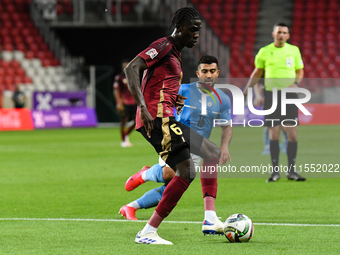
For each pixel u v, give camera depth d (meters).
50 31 97.19
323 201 23.52
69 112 86.38
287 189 27.45
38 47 96.44
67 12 97.00
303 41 107.19
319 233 16.84
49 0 96.75
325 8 110.50
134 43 97.00
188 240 15.94
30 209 21.84
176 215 20.28
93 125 87.88
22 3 99.12
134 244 15.37
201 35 98.44
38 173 33.84
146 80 15.48
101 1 95.31
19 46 95.31
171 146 14.97
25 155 45.12
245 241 15.48
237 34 105.62
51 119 84.62
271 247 14.94
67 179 31.20
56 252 14.48
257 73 30.52
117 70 97.00
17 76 92.25
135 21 94.62
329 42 107.62
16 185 28.92
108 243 15.54
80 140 61.66
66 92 86.19
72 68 95.00
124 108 53.09
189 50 96.12
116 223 18.77
